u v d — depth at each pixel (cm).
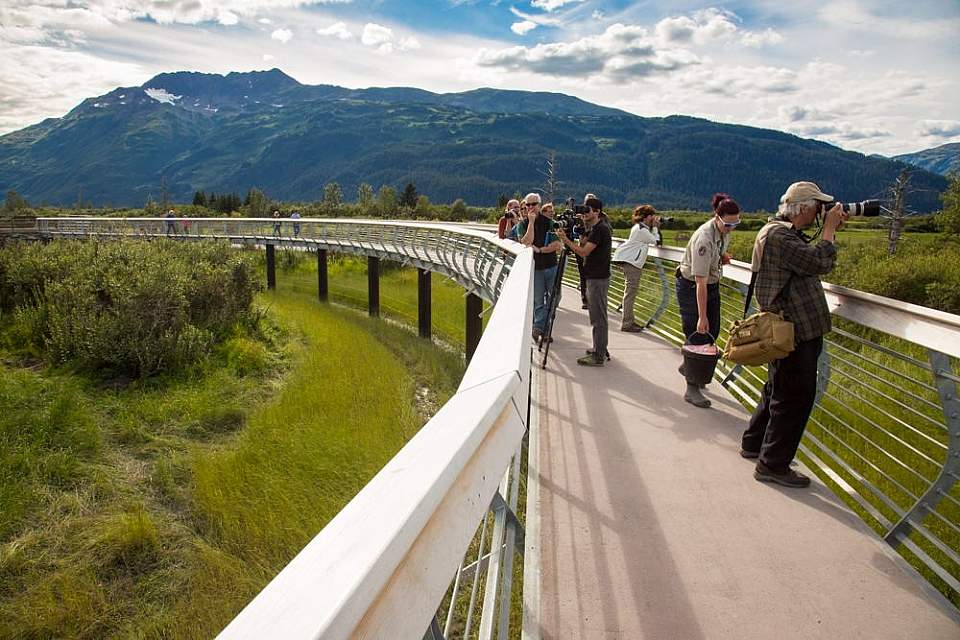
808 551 285
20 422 834
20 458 726
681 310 529
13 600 516
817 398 430
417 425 848
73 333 1151
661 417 460
